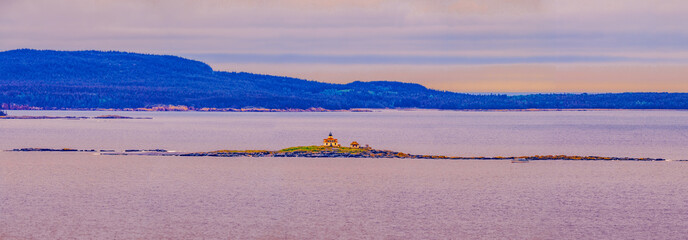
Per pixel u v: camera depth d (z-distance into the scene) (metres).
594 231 130.00
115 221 138.00
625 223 136.50
